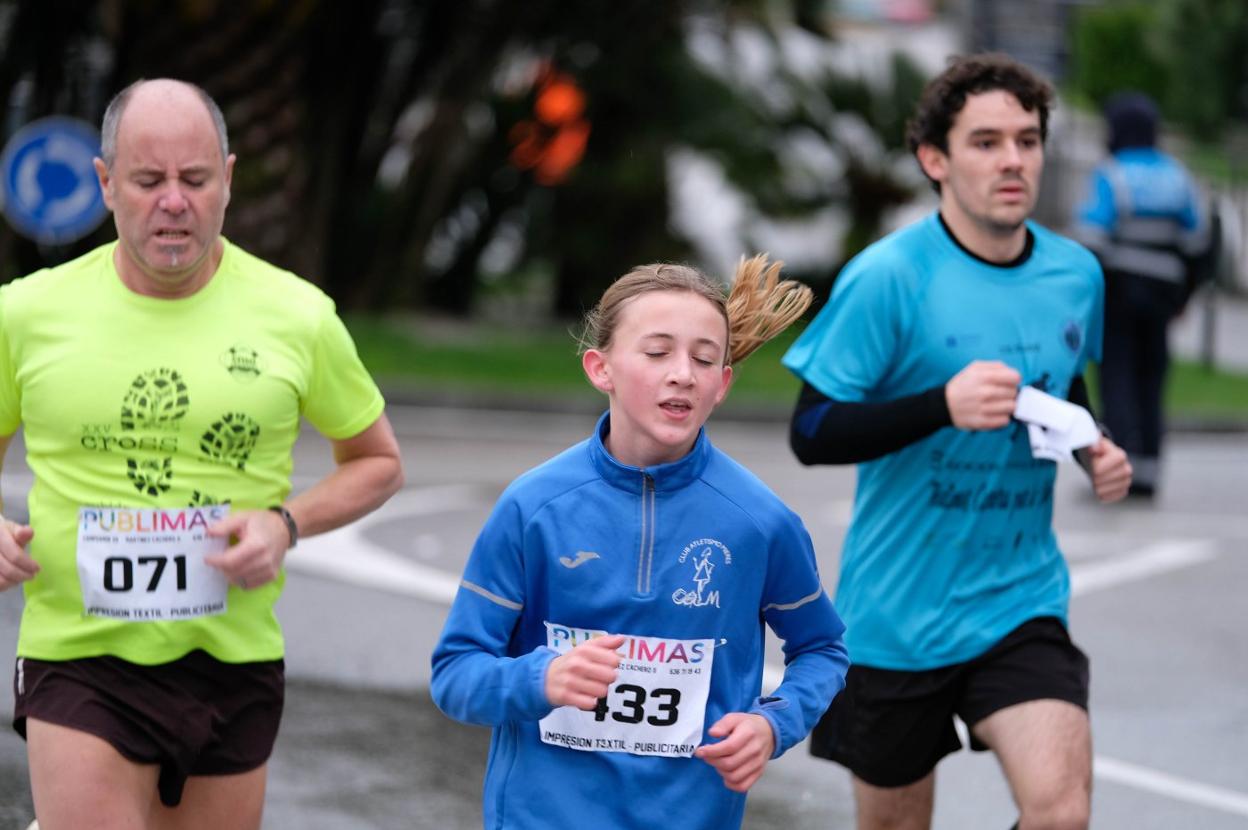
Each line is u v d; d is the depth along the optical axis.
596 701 9.02
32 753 10.20
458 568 25.02
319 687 18.94
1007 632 11.96
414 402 42.78
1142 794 16.94
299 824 14.94
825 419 12.09
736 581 9.61
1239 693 20.52
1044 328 12.38
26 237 46.91
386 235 54.25
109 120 10.09
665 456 9.62
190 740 10.30
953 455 12.05
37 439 10.38
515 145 56.00
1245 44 104.94
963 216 12.39
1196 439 45.41
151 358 10.27
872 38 81.94
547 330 56.19
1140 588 25.92
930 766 12.36
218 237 10.59
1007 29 57.94
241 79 44.47
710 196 63.50
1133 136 31.53
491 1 51.47
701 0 57.47
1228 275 83.62
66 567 10.27
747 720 9.32
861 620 12.30
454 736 17.52
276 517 10.41
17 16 45.00
